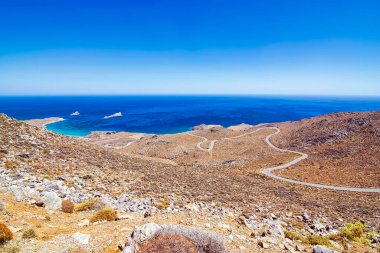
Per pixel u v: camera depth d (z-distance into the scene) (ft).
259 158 314.96
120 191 77.66
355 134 345.31
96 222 43.50
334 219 85.51
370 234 59.00
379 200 144.15
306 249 41.70
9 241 31.65
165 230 29.30
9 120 133.08
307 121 534.37
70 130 651.25
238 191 121.19
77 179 79.51
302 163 270.87
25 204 47.24
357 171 221.66
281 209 91.30
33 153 97.19
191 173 167.53
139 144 445.37
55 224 41.75
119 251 31.17
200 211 57.00
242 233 43.57
